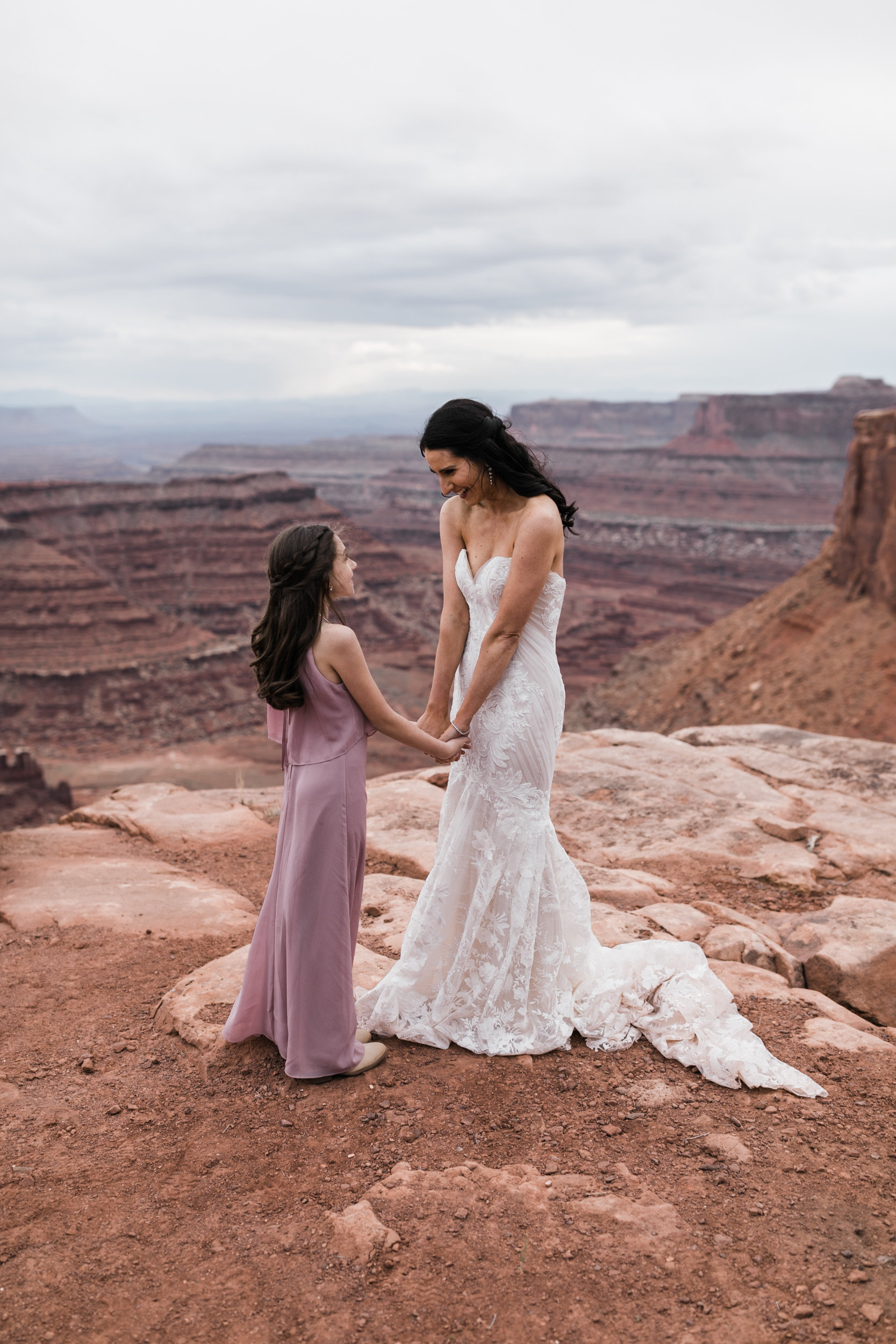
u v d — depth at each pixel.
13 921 4.93
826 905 5.29
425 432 3.28
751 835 6.25
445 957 3.67
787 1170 2.90
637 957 3.89
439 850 3.70
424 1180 2.83
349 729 3.32
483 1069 3.48
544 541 3.27
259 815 7.05
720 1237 2.60
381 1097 3.30
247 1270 2.51
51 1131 3.15
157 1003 4.09
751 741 8.55
